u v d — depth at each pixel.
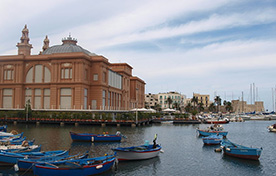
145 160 35.50
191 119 114.12
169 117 119.56
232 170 31.95
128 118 81.19
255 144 52.69
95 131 62.59
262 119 155.50
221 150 42.50
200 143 50.66
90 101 97.12
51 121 78.31
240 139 60.28
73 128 68.19
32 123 80.75
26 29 117.00
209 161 35.94
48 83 93.06
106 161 29.34
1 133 45.72
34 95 95.12
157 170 31.19
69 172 26.30
